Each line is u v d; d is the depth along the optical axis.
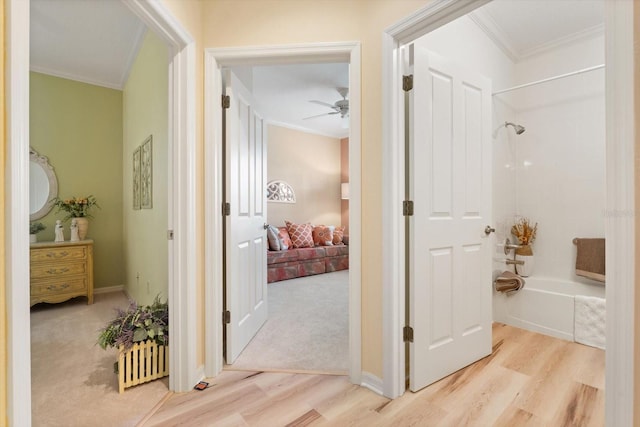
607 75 0.89
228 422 1.51
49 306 3.51
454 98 1.94
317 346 2.39
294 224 5.79
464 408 1.61
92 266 3.61
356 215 1.83
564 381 1.86
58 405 1.66
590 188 2.83
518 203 3.23
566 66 2.96
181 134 1.75
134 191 3.51
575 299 2.44
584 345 2.37
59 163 3.80
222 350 2.07
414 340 1.74
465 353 2.02
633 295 0.85
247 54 1.88
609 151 0.89
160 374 1.91
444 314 1.89
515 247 3.00
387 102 1.68
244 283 2.35
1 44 0.82
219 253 1.96
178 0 1.63
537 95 3.13
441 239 1.86
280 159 5.96
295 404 1.65
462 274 1.99
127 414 1.58
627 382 0.86
